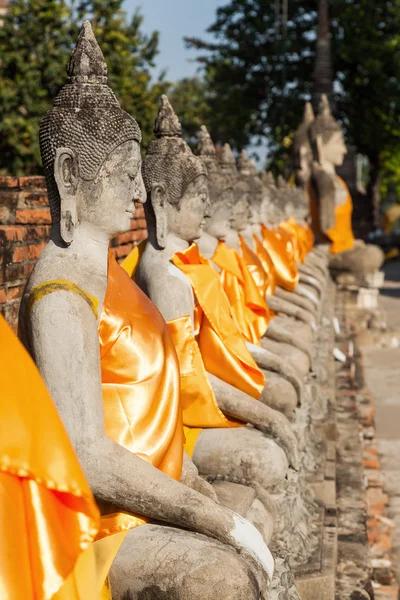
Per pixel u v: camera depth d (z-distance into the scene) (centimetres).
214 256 655
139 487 332
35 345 329
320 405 879
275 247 973
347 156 2944
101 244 361
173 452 367
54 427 260
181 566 330
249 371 537
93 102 353
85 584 305
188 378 489
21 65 1512
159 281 491
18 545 251
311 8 2942
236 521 348
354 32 2866
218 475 491
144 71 1761
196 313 534
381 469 907
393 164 3994
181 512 339
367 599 523
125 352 356
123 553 337
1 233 478
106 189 353
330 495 666
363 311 1709
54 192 351
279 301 903
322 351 1076
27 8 1555
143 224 830
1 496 250
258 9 2955
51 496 267
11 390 253
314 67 2788
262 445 511
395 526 734
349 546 605
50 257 348
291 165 1911
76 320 328
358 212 3097
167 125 512
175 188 504
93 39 359
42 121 355
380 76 2900
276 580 441
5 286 483
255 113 3019
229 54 2967
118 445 332
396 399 1228
